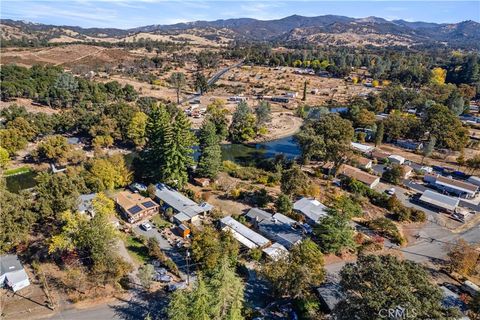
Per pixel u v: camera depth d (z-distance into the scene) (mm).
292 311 46219
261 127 135625
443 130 112250
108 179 76875
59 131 116875
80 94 151500
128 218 69312
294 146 125062
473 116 152875
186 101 176875
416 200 81750
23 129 104688
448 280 54812
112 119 111938
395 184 89875
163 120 86000
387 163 102500
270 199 78562
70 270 51875
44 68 191000
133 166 87625
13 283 48438
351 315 32594
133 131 109375
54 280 51188
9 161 92438
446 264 58781
